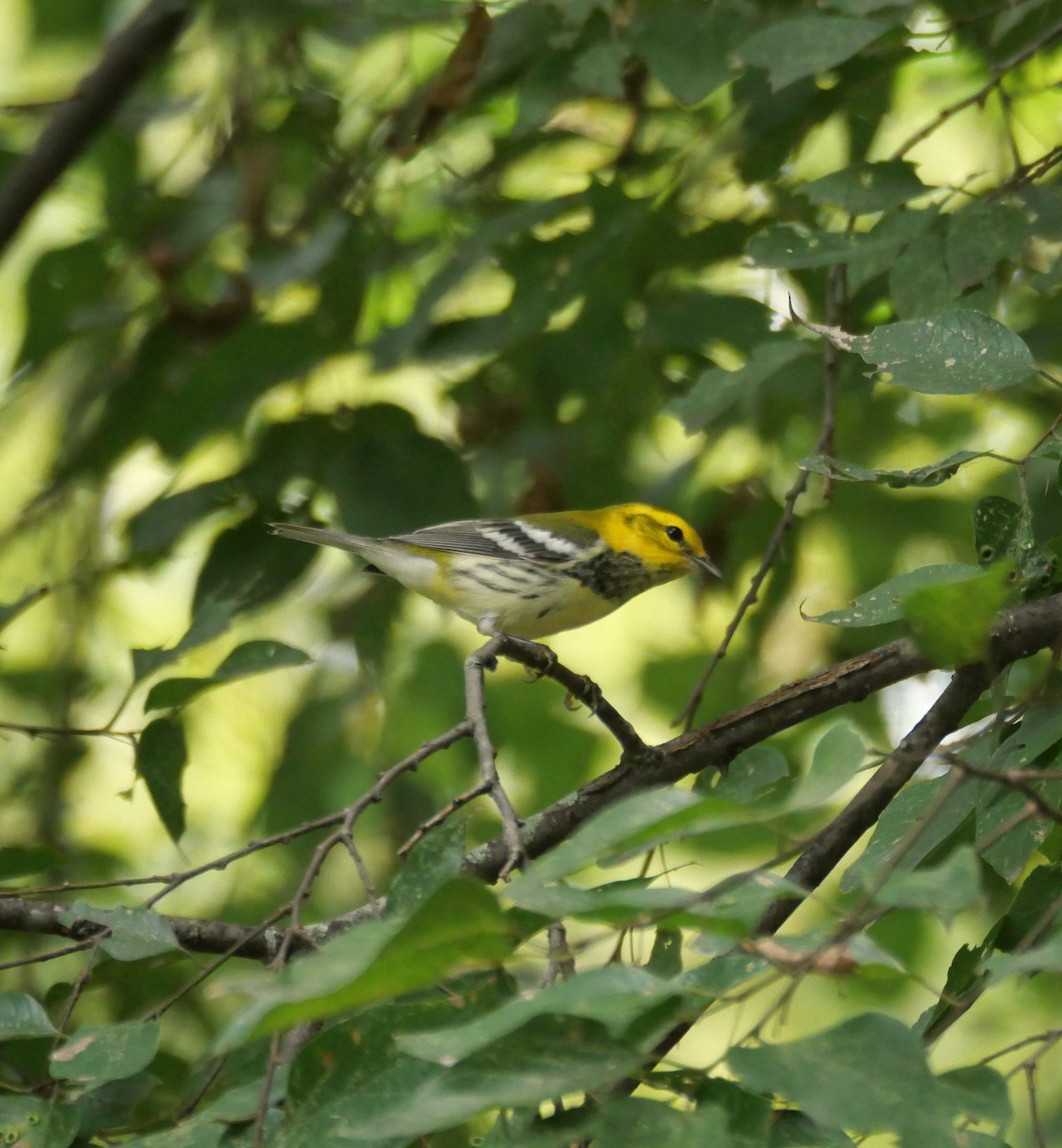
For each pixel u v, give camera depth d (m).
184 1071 8.10
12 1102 5.91
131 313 12.50
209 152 13.88
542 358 11.60
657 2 10.30
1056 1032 4.96
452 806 5.79
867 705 12.61
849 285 9.95
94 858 13.91
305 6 12.38
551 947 4.75
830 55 8.06
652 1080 4.21
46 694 14.11
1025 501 6.59
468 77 10.99
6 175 13.82
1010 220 7.87
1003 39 10.84
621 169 11.97
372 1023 4.70
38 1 15.09
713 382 8.43
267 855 13.70
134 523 11.25
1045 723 6.20
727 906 4.07
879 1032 3.96
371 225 12.72
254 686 15.35
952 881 4.00
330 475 11.20
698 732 7.95
